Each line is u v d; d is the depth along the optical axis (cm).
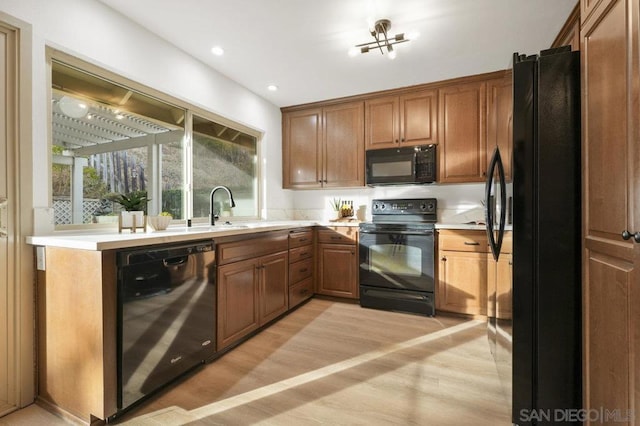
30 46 154
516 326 133
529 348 132
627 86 88
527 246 132
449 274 279
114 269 140
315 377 179
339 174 347
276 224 284
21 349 150
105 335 135
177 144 256
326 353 208
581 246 123
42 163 161
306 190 401
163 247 161
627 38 88
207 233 188
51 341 150
